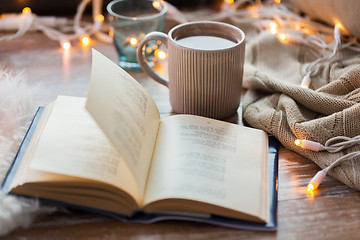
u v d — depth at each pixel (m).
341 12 0.70
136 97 0.60
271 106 0.66
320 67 0.72
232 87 0.64
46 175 0.52
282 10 0.87
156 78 0.68
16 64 0.78
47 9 0.90
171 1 0.93
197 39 0.65
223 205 0.52
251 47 0.77
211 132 0.61
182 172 0.55
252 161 0.58
